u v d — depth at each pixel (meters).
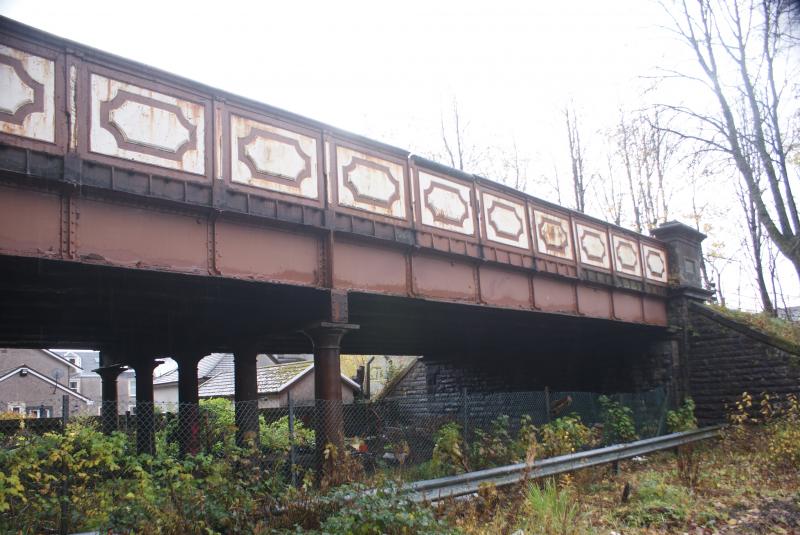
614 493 11.04
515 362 23.70
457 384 25.36
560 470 10.99
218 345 15.05
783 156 21.05
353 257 10.41
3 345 16.50
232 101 8.88
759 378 18.72
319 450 9.47
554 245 15.03
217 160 8.53
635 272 18.48
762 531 8.76
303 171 9.62
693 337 20.14
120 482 6.98
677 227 20.59
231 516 6.69
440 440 11.87
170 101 8.18
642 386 20.72
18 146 6.75
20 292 9.18
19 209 6.86
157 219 8.04
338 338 9.98
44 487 6.86
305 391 28.47
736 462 14.02
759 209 20.80
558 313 14.96
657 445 14.16
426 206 11.70
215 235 8.58
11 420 9.61
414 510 7.14
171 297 9.46
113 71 7.67
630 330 19.64
